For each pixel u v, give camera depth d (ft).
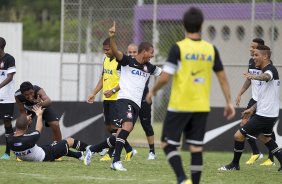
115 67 125.70
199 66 75.00
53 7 398.62
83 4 189.16
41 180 88.79
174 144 75.77
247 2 199.31
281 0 186.19
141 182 89.25
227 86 76.64
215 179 96.89
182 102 74.90
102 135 164.76
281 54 179.93
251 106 122.42
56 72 258.78
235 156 109.91
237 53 197.67
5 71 124.77
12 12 303.48
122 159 128.06
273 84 106.63
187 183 72.84
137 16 202.18
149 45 104.53
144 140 180.86
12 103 126.00
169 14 201.77
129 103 104.12
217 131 159.33
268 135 110.52
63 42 177.47
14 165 107.04
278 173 107.96
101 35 196.65
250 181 95.81
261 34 186.70
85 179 90.68
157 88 74.38
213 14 197.57
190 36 75.87
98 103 165.68
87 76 195.62
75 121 165.58
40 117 115.24
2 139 163.53
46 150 114.11
